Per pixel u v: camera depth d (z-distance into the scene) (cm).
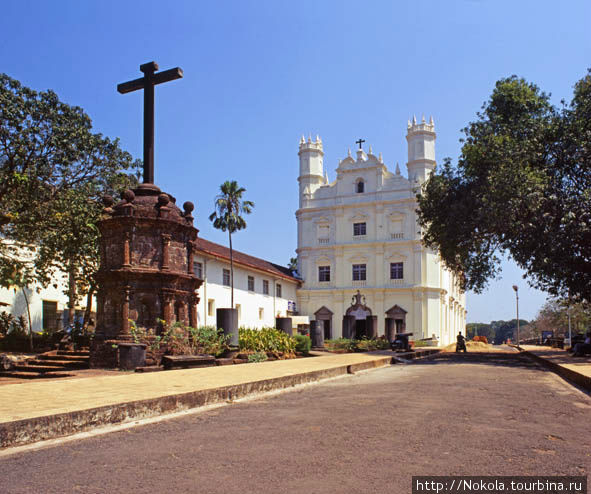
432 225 2669
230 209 3900
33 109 1714
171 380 935
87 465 436
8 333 2133
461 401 775
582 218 1980
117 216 1438
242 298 3825
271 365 1363
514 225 2044
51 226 1853
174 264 1503
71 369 1371
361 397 839
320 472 400
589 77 2156
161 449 489
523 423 594
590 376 980
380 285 4516
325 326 4672
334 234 4762
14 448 503
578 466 414
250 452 468
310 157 4975
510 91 2339
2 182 1714
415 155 4591
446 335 4831
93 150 1898
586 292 2259
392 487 364
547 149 2173
